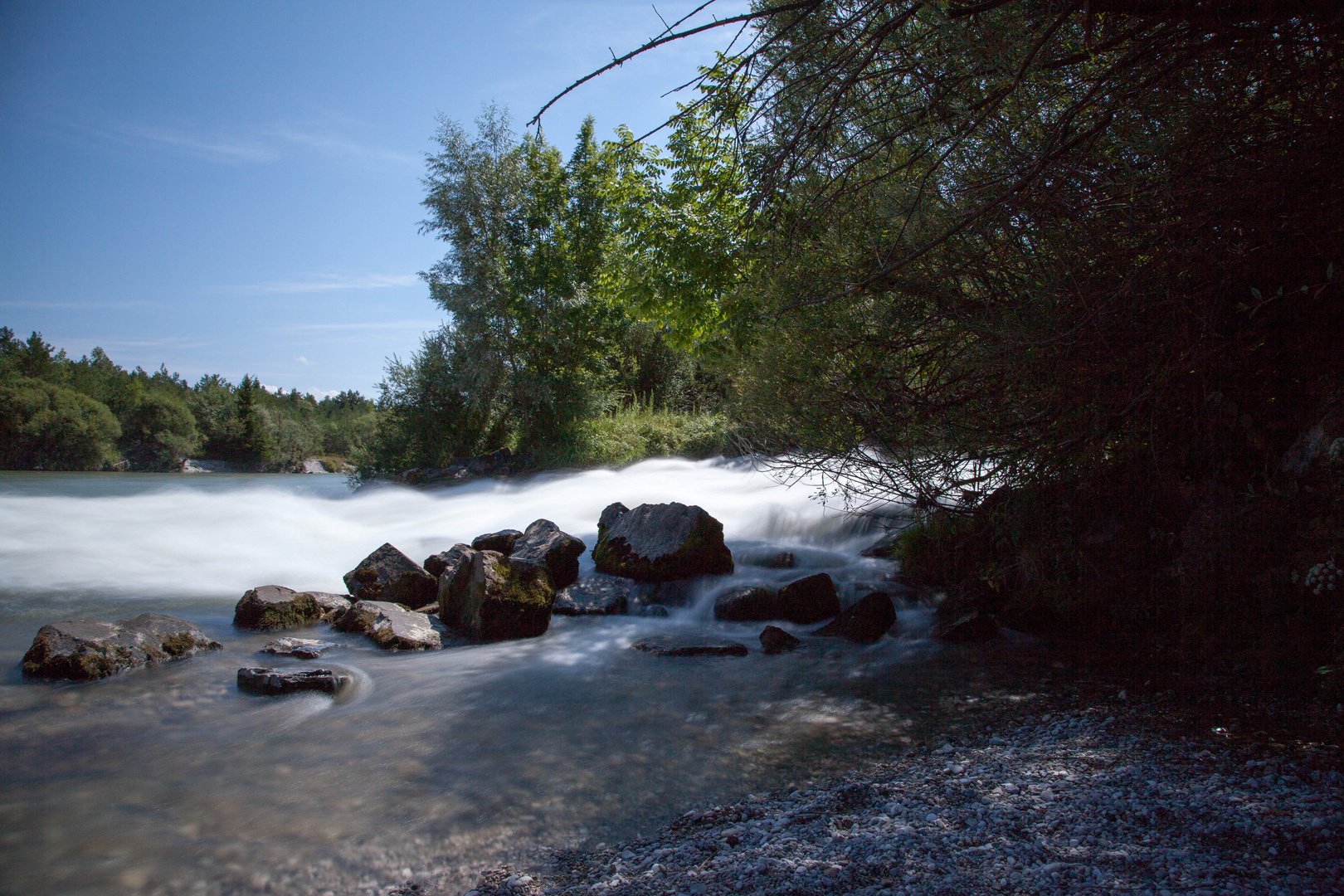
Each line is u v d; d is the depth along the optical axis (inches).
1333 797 121.9
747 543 416.5
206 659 251.8
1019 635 265.9
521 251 1050.1
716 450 954.1
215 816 145.5
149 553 471.2
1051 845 112.1
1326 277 165.5
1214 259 169.3
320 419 4421.8
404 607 318.3
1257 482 202.8
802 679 229.0
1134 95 135.9
